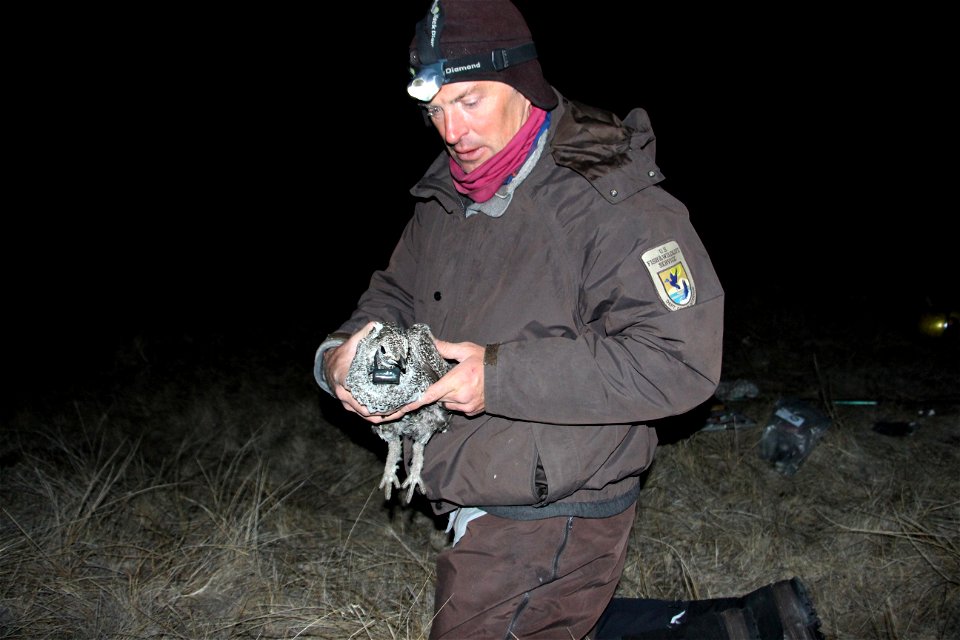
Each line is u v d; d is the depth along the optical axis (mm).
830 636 3311
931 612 3408
